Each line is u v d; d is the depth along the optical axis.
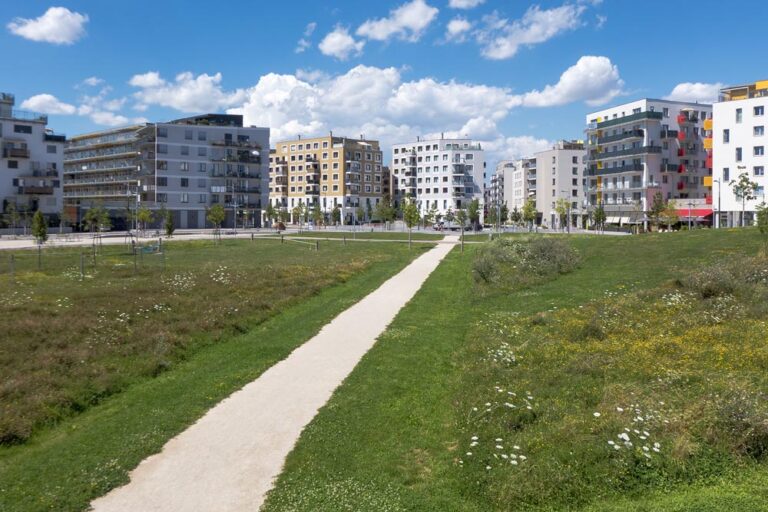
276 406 12.28
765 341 14.84
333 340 18.20
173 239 73.69
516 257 32.91
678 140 97.12
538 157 141.75
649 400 11.16
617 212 100.75
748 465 9.07
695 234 38.84
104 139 150.50
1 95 101.50
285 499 8.46
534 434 10.11
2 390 12.80
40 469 9.66
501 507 8.28
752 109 75.56
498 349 15.76
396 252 50.75
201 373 14.97
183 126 117.81
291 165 159.88
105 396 13.55
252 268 35.88
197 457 9.91
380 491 8.71
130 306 22.25
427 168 165.25
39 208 101.12
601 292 23.55
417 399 12.70
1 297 24.38
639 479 8.73
